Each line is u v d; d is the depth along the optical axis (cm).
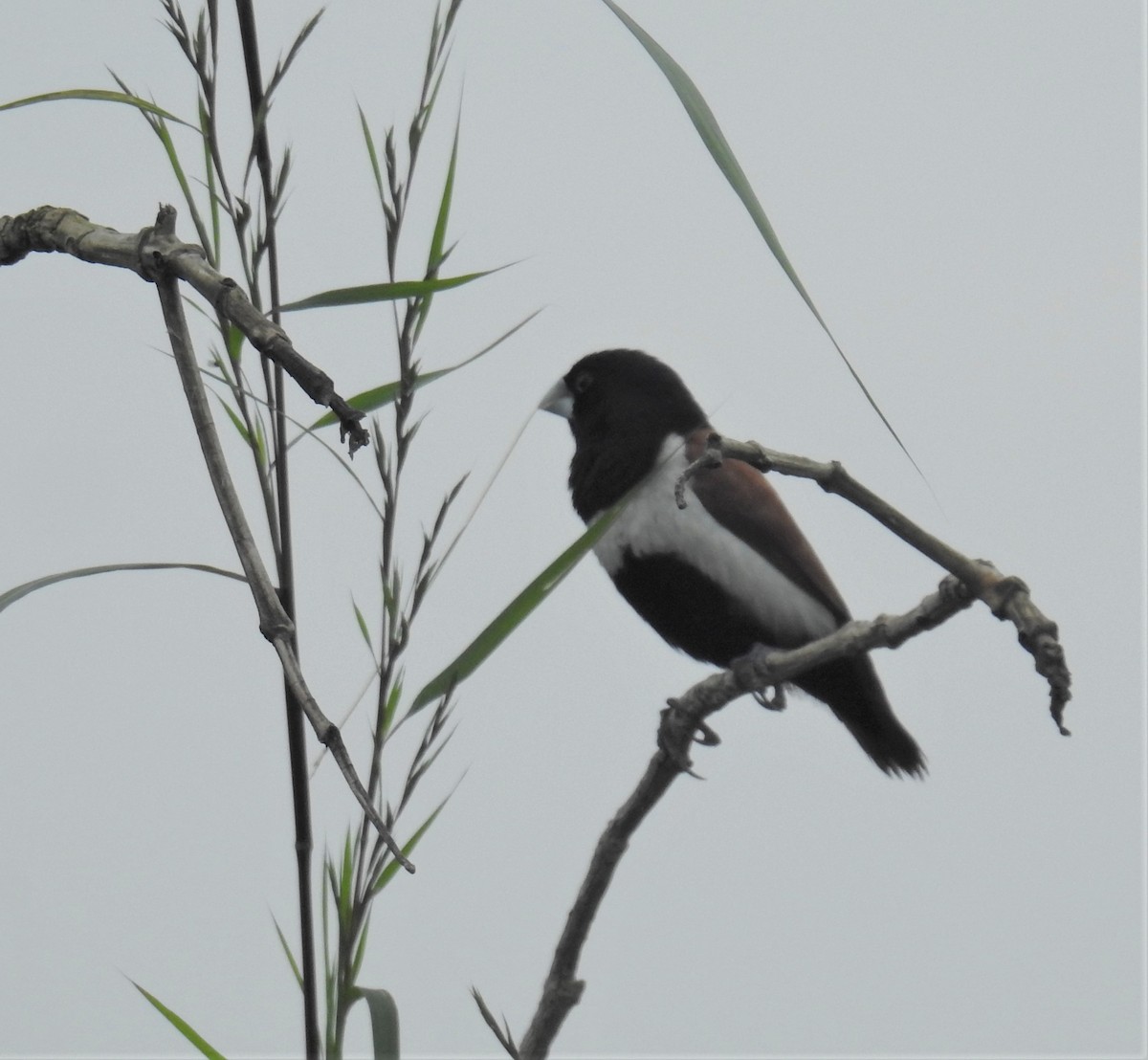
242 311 274
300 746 414
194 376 294
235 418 422
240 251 409
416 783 405
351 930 406
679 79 306
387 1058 379
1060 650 308
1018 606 315
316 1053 405
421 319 421
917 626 426
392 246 416
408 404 418
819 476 338
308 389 255
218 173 405
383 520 415
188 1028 408
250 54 415
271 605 263
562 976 542
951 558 328
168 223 307
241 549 272
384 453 416
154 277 301
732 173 295
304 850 411
